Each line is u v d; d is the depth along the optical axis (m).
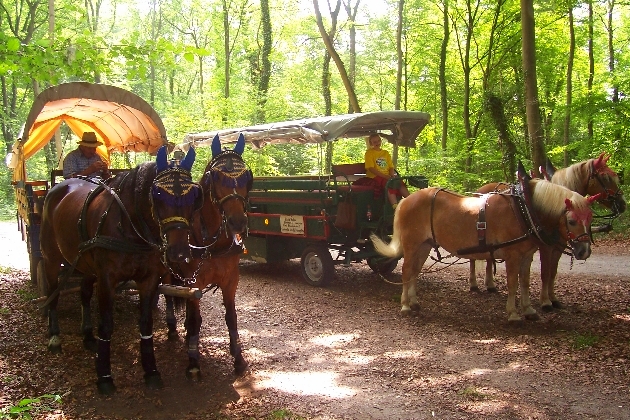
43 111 8.06
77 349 6.20
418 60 26.77
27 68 6.09
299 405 4.81
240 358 5.63
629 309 7.71
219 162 5.04
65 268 6.27
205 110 23.19
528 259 7.29
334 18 22.80
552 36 22.38
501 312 7.82
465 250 7.30
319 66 27.50
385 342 6.58
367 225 9.51
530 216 6.75
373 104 31.91
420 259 7.94
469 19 21.73
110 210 4.97
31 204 7.98
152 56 6.50
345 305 8.41
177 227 4.43
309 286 9.80
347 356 6.10
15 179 10.60
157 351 6.28
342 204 9.47
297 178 10.67
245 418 4.56
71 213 5.59
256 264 12.18
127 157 15.95
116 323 7.38
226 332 7.04
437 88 27.09
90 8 31.42
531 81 12.79
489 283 9.07
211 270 5.48
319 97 28.92
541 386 5.11
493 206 7.09
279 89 23.95
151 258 5.01
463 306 8.22
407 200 7.95
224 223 5.24
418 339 6.68
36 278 8.85
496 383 5.20
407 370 5.61
